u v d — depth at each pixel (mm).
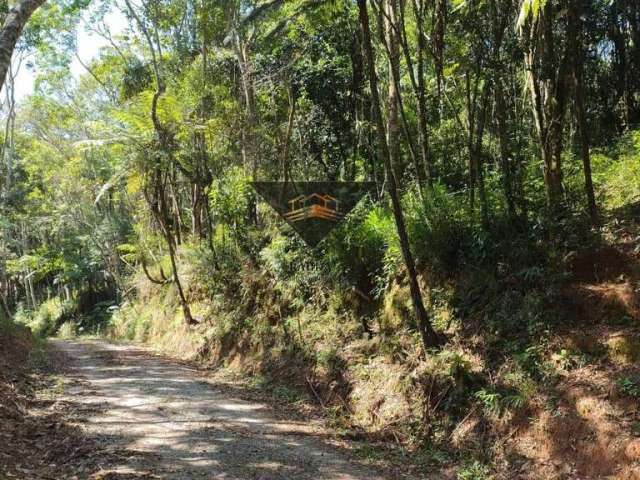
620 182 9578
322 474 6539
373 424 8891
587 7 9633
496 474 6629
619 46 12273
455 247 9898
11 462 5906
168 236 20125
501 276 9203
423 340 8914
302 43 15164
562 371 7184
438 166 12414
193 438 7531
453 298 9586
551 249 8633
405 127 10227
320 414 9711
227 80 19109
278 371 12344
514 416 7145
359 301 11625
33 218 35531
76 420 8117
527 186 9789
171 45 21141
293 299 13570
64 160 31562
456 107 12594
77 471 5891
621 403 6242
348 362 10469
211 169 19516
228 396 10969
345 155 15375
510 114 11625
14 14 7309
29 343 16594
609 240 8469
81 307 39312
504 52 9148
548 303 8125
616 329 7277
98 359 16500
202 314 18969
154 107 17125
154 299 25812
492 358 8227
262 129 16844
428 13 11680
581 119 8523
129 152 20641
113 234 32750
